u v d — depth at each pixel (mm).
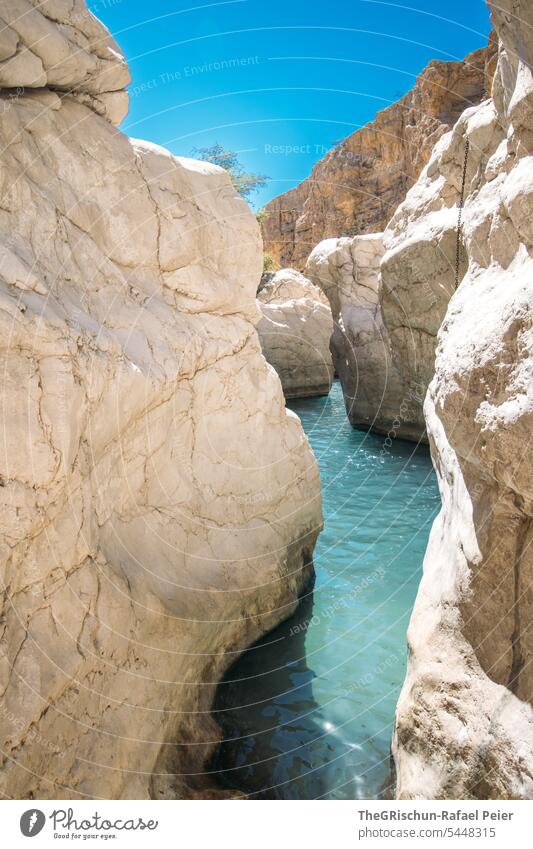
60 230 3352
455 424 2982
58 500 2746
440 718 2740
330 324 18656
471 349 2838
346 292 13891
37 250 3096
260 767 3594
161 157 4402
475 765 2453
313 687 4336
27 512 2455
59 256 3270
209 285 4625
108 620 3051
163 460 4059
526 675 2410
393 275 9758
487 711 2510
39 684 2477
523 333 2422
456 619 2928
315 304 18797
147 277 4152
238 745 3781
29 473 2477
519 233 2857
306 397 18500
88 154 3748
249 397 5012
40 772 2443
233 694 4250
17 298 2652
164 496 4074
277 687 4332
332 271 14352
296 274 21766
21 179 3152
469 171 5633
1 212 2990
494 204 3545
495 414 2488
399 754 3072
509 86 3549
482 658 2674
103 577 3121
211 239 4672
